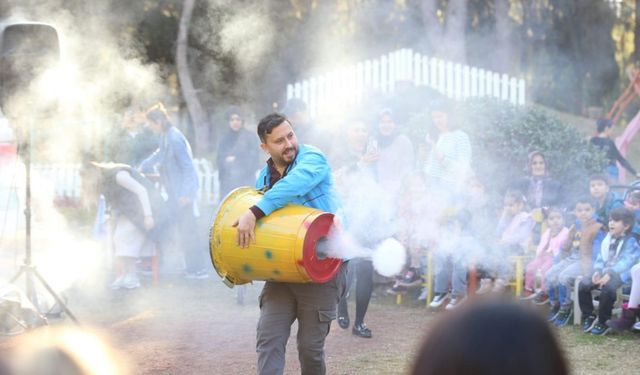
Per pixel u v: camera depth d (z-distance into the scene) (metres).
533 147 10.05
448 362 1.29
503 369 1.27
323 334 4.68
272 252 4.34
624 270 6.85
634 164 18.06
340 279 4.67
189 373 6.06
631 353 6.33
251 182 10.50
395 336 7.13
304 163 4.56
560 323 7.34
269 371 4.60
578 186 10.02
